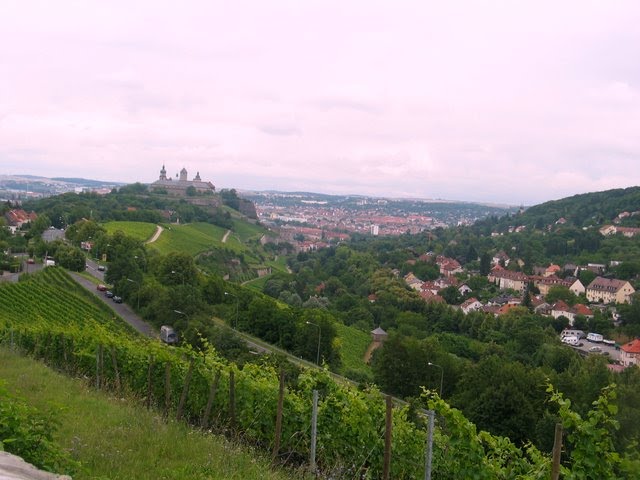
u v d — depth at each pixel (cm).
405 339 6281
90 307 6600
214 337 5734
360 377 6212
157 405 1541
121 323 6294
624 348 8406
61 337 2222
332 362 6719
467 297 13862
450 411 1060
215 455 1056
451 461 1075
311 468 1122
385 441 1052
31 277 7744
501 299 13375
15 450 774
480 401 4291
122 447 1041
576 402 4347
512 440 4031
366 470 1158
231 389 1294
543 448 3588
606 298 13500
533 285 14500
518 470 1066
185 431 1205
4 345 2577
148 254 10512
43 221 13612
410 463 1131
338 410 1212
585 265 16300
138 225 14938
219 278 8988
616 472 943
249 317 7250
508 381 4369
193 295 6894
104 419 1230
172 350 1688
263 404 1305
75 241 11625
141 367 1697
